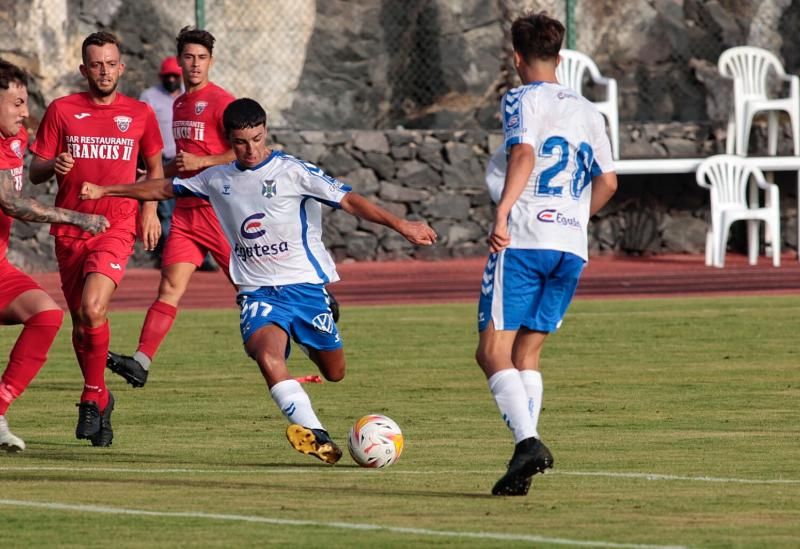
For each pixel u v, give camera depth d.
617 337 43.94
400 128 76.12
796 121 73.88
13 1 75.81
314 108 81.31
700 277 66.31
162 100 59.53
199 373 36.84
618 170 72.31
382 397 32.31
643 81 84.12
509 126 20.62
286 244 23.36
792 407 30.39
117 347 42.44
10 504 19.72
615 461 23.64
